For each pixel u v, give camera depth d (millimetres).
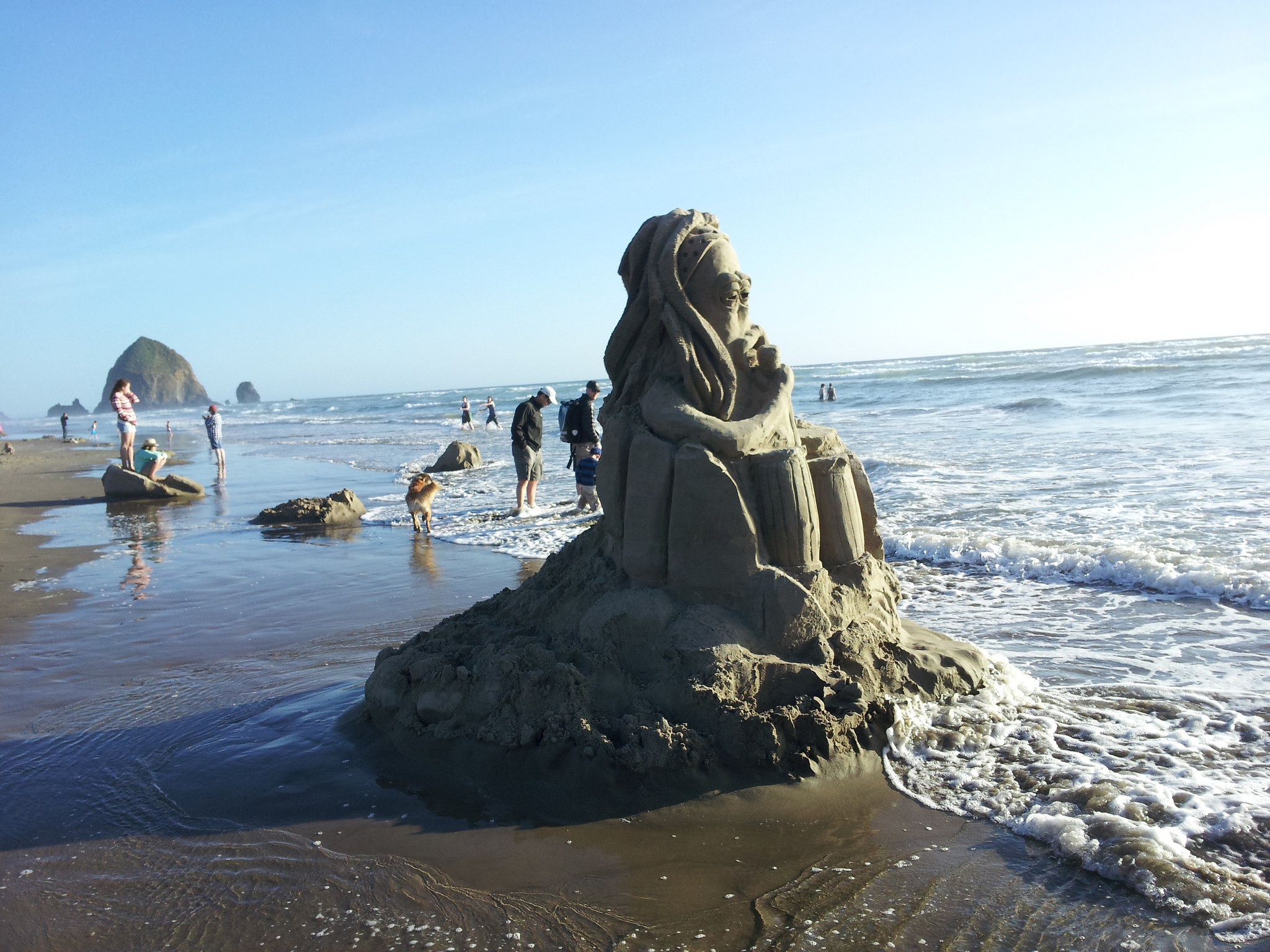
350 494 13688
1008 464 14109
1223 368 37188
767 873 3168
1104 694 4742
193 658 6125
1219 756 3902
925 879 3078
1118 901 2896
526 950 2764
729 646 3998
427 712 4203
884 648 4492
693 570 4223
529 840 3459
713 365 4438
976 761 3955
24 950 2865
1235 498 9812
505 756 3922
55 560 10531
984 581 7578
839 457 4594
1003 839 3334
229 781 4082
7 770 4312
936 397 38906
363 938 2857
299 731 4625
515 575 8562
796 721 3893
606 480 4688
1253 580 6578
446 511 13523
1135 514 9414
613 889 3094
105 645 6574
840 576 4527
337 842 3502
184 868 3348
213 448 20016
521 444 12547
